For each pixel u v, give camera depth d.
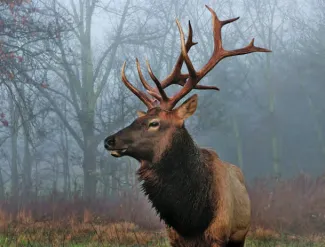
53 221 12.64
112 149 5.35
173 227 5.48
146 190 5.45
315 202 14.84
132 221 13.34
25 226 11.90
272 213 13.80
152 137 5.41
